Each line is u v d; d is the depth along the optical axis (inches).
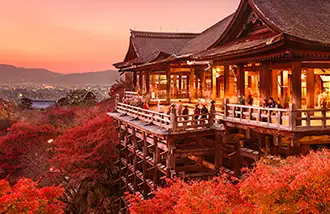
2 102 2041.1
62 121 1609.3
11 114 1967.3
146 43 1461.6
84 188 1033.5
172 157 668.7
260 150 643.5
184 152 682.8
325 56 555.2
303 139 557.6
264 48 561.6
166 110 948.6
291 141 530.9
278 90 767.1
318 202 312.8
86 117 1519.4
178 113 793.6
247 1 669.9
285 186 328.5
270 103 596.7
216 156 711.1
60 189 548.7
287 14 648.4
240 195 391.5
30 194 495.8
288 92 745.0
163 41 1485.0
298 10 684.1
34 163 979.3
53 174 960.9
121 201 956.0
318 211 308.8
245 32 740.0
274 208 321.7
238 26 734.5
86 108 1750.7
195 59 787.4
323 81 719.1
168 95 1081.4
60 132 1178.6
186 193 418.6
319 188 311.9
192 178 687.1
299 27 592.1
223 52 660.1
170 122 652.7
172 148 663.1
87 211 970.1
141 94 1254.9
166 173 671.8
